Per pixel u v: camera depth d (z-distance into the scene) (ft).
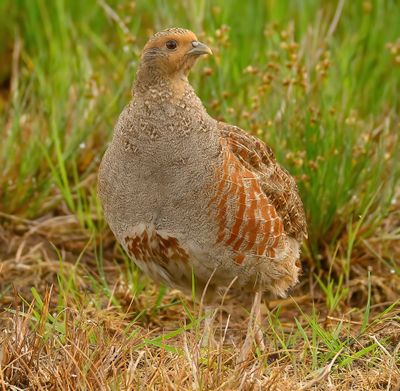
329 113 45.60
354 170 44.91
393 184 44.75
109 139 48.24
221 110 46.91
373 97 53.42
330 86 50.06
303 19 55.62
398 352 35.19
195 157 33.99
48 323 35.60
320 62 47.24
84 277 41.81
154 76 34.35
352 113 47.52
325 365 33.53
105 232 46.14
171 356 33.63
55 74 53.57
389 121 50.42
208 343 33.83
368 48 55.88
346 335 37.45
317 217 43.93
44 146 47.19
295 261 38.06
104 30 59.93
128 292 40.86
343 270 43.60
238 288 37.27
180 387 30.60
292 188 38.55
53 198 47.75
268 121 44.39
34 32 59.06
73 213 47.70
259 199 34.71
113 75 52.19
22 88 51.93
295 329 39.78
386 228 45.52
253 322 37.01
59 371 31.42
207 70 44.24
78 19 59.98
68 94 50.72
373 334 36.78
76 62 53.47
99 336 33.78
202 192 34.09
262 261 35.60
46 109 49.14
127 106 35.14
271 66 45.21
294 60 44.88
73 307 37.19
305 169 43.88
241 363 32.09
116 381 30.40
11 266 43.29
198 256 34.86
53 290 42.09
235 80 49.60
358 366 34.60
